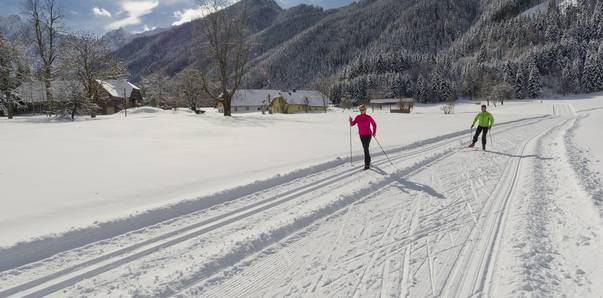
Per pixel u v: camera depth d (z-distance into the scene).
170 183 7.29
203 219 5.36
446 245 4.38
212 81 38.53
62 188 6.85
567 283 3.37
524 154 10.91
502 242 4.35
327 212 5.70
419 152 11.85
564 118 34.81
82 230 4.56
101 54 44.66
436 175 8.34
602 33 141.00
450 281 3.56
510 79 119.19
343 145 13.61
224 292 3.48
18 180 7.52
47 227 4.64
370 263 3.99
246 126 23.41
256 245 4.45
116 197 6.22
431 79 128.75
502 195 6.40
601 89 111.75
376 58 154.38
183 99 79.06
